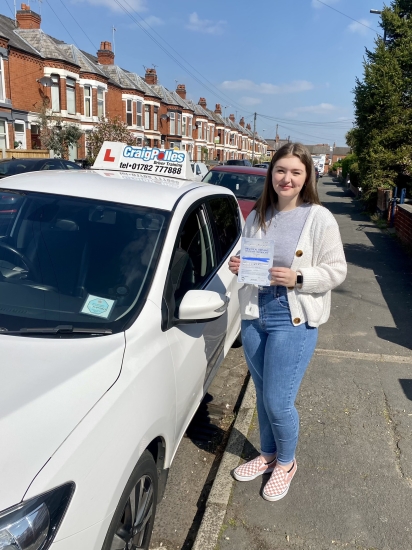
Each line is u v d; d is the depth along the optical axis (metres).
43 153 25.61
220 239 3.61
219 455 3.24
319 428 3.42
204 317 2.38
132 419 1.85
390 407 3.75
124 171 3.59
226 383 4.24
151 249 2.51
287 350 2.43
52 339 2.02
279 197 2.42
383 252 9.79
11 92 25.97
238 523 2.55
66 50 31.94
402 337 5.25
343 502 2.73
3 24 28.03
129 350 2.02
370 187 16.61
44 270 2.42
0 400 1.64
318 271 2.28
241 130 80.25
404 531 2.55
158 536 2.55
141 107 40.16
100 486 1.63
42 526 1.41
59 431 1.59
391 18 16.59
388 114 16.16
